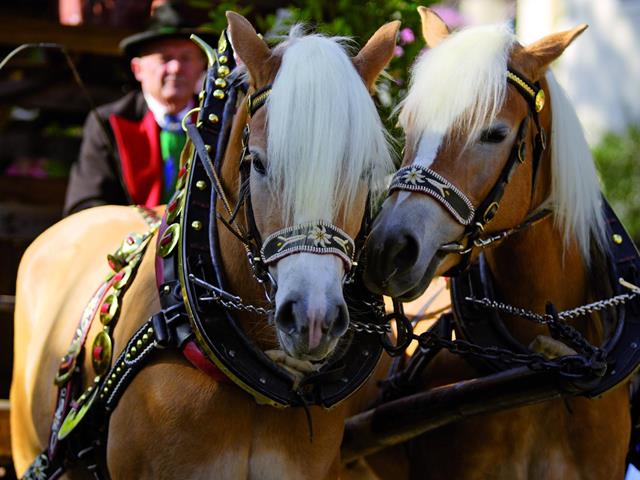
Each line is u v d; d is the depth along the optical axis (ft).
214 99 13.82
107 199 22.65
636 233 40.81
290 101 11.60
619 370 14.44
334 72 11.76
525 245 14.98
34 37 26.84
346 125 11.57
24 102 28.55
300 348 11.21
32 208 25.61
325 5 22.91
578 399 15.02
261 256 11.98
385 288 13.00
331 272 11.38
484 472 15.51
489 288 15.42
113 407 13.47
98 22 30.04
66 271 17.03
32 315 17.26
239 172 12.66
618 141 42.70
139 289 13.87
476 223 13.66
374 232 13.14
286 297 11.28
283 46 12.54
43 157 30.19
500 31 14.46
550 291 15.21
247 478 12.98
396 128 15.20
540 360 14.03
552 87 14.96
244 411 12.86
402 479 16.75
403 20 22.13
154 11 23.43
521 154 14.02
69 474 14.82
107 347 13.79
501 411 15.11
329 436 13.34
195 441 12.76
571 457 15.31
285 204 11.53
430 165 13.43
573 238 15.10
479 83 13.66
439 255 13.50
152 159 22.07
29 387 16.51
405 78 21.86
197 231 13.10
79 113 31.32
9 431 19.63
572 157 14.88
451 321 16.03
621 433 15.39
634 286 14.97
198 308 12.63
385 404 15.52
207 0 24.44
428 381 16.11
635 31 46.50
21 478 15.89
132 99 23.82
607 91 46.70
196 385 12.80
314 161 11.37
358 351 13.23
